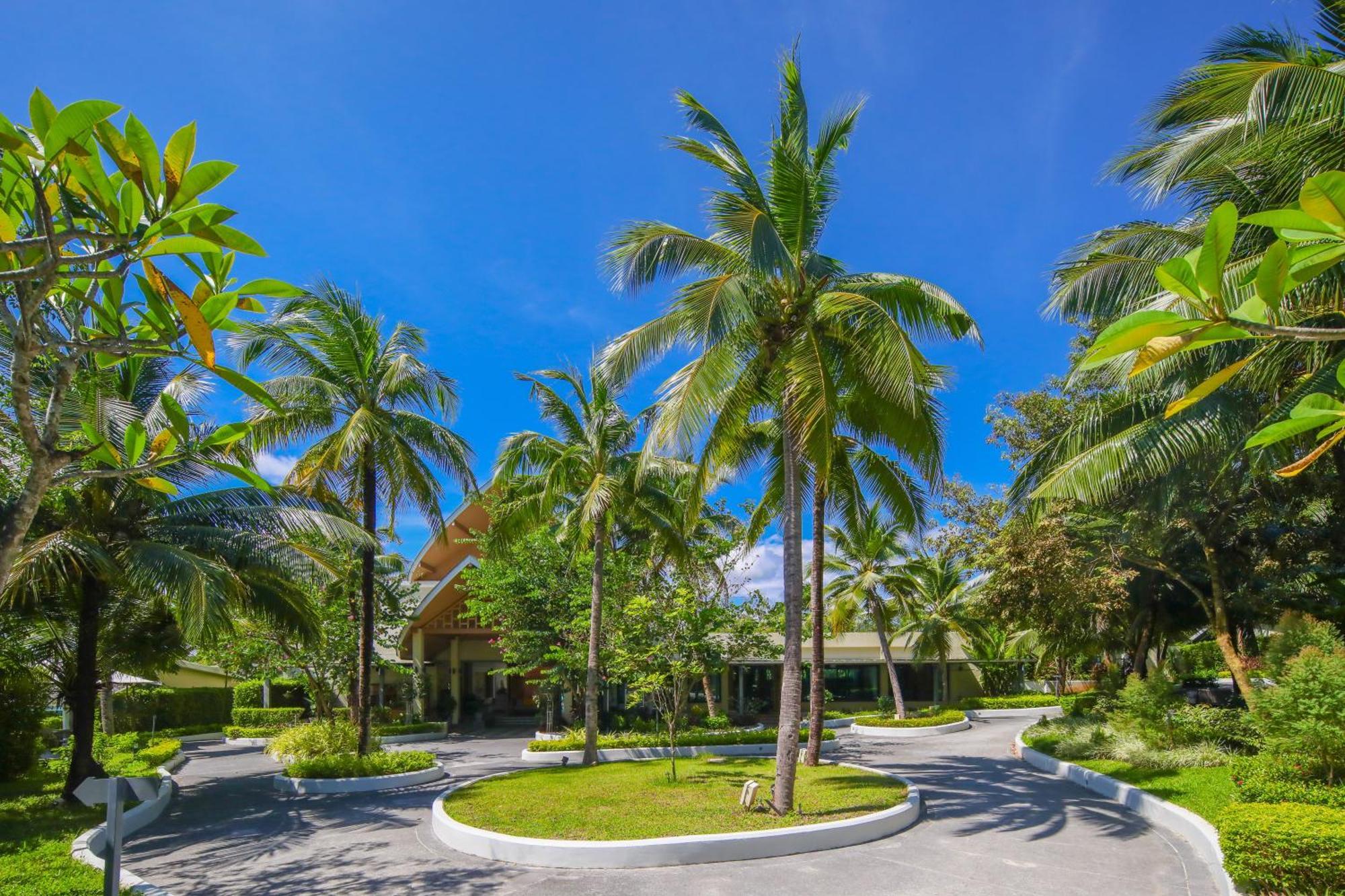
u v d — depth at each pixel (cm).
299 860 1062
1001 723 3177
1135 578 2083
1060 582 1861
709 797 1274
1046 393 1995
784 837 999
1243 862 741
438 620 3319
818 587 1747
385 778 1655
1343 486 1381
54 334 507
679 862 964
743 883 883
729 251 1264
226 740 3170
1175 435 1070
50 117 409
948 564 3869
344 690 2817
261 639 2536
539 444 1931
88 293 551
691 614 1595
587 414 1917
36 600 1397
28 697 1780
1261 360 1039
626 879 914
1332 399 323
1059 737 1883
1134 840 1016
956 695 4141
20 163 441
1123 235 1130
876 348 1144
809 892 845
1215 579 1639
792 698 1161
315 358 1747
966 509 2130
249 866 1042
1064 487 1155
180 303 434
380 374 1814
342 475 1858
